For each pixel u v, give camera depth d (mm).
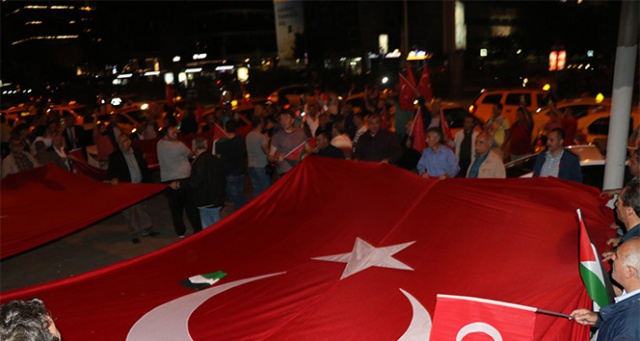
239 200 10906
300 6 58469
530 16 40406
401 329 4129
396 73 41656
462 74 43531
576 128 12141
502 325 3529
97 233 11375
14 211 7852
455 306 3617
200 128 18734
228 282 5098
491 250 5273
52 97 43938
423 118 12852
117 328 4344
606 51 34031
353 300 4586
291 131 10539
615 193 6043
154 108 20750
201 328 4312
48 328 2643
